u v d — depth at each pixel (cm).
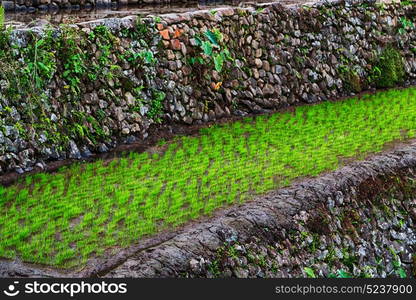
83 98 1195
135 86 1288
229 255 861
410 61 1928
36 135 1096
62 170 1088
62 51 1181
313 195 1039
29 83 1113
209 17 1462
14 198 970
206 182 1066
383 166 1201
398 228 1140
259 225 930
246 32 1527
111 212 938
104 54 1246
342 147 1283
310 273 932
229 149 1233
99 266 796
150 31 1341
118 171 1099
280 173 1120
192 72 1399
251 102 1498
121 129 1234
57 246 834
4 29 1117
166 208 957
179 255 820
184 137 1291
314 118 1478
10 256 805
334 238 1013
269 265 894
